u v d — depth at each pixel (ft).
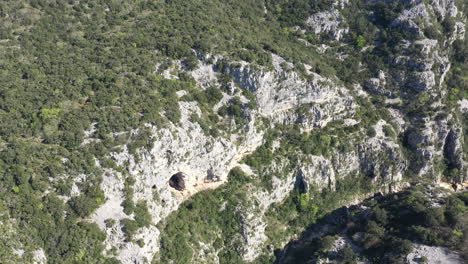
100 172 221.46
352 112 320.91
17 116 228.22
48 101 236.63
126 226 220.02
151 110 241.96
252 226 272.10
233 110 272.31
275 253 281.13
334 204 309.01
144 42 281.74
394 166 319.27
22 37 280.72
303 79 295.07
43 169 211.20
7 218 195.83
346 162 312.71
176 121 246.47
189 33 289.74
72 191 213.46
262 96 285.43
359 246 267.80
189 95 267.39
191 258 248.93
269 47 302.45
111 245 216.74
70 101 241.55
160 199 247.29
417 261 241.96
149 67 265.13
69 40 286.87
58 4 310.45
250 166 287.69
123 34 288.10
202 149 255.70
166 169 246.06
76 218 212.02
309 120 304.71
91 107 237.04
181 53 276.82
